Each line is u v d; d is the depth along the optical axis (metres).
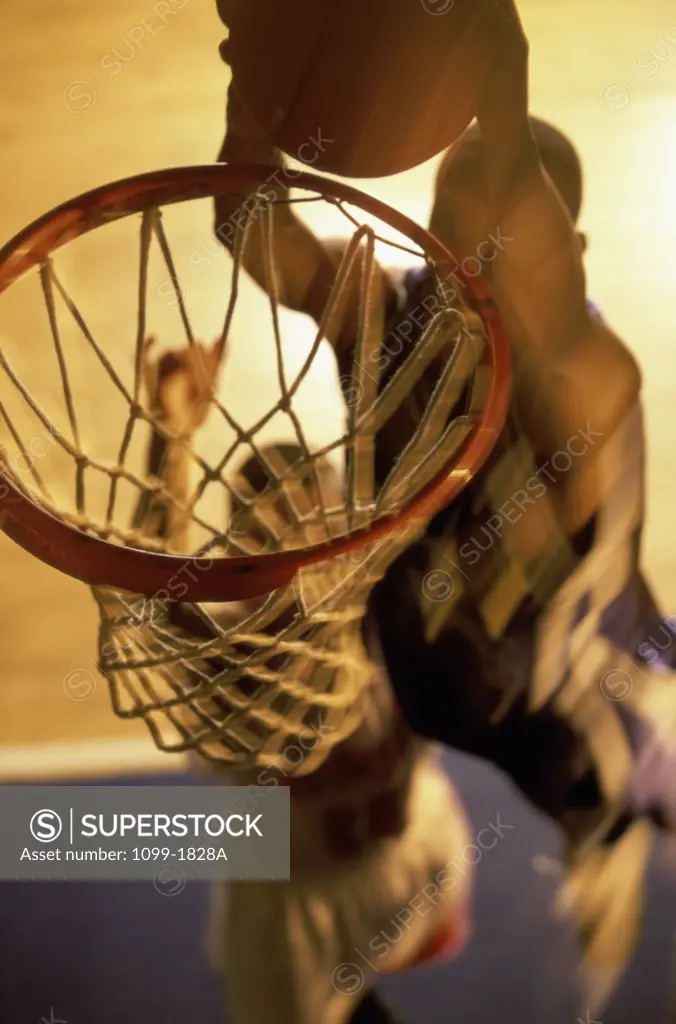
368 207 0.90
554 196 1.00
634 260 2.37
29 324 2.03
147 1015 1.38
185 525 1.06
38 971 1.43
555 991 1.38
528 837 1.53
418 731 1.21
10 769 1.68
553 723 1.18
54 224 0.89
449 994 1.38
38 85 2.70
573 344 1.05
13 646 1.90
